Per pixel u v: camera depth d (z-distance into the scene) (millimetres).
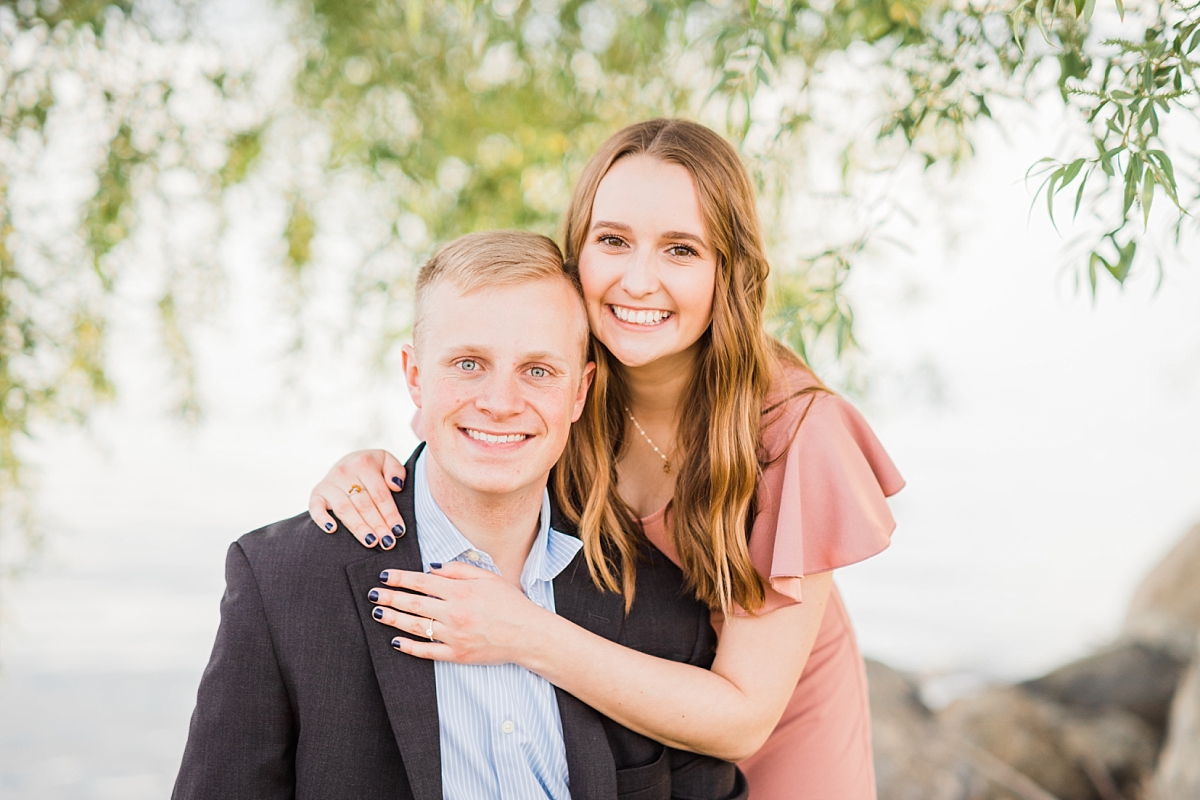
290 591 1606
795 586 1827
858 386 3111
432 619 1619
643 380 2016
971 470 20922
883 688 3945
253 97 3613
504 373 1576
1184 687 3738
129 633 9969
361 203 3775
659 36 3105
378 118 3803
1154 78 1766
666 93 3332
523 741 1647
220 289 3562
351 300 3654
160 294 3490
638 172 1801
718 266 1882
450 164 3996
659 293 1812
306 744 1564
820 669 2236
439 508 1720
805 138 2803
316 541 1661
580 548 1804
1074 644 9930
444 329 1594
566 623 1660
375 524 1680
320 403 3650
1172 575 5527
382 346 3650
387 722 1606
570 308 1666
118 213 3363
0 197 3109
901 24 2293
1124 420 25656
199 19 3402
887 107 2344
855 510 1880
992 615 11148
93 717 8055
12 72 3104
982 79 2086
